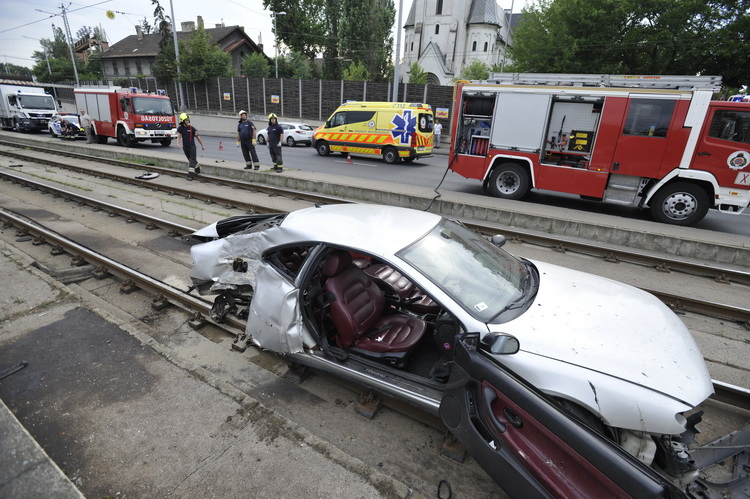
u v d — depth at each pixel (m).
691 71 20.05
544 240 7.59
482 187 12.69
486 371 2.25
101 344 3.78
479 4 54.03
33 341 3.80
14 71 95.56
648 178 9.27
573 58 22.34
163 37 42.94
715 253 7.03
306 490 2.41
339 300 3.16
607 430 2.33
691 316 5.02
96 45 60.94
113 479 2.48
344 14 45.88
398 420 3.18
